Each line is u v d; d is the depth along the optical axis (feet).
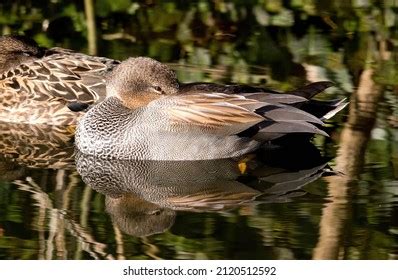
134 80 49.34
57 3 68.74
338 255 37.35
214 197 42.91
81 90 55.26
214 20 67.51
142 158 47.83
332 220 39.68
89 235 39.01
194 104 47.57
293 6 69.62
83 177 45.68
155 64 49.78
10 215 40.88
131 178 45.75
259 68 59.57
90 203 42.27
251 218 40.24
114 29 66.18
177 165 47.37
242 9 69.00
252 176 45.55
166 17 67.92
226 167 47.11
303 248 37.60
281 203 41.81
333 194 42.68
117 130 48.34
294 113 46.98
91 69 56.03
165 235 38.88
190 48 63.00
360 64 60.13
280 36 65.10
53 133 53.52
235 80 57.41
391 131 50.01
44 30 65.10
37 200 42.55
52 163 47.75
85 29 65.41
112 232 39.24
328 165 46.42
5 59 56.49
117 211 41.32
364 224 39.47
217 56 61.77
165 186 44.55
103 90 55.26
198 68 59.52
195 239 38.40
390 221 39.75
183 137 47.29
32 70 55.83
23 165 47.29
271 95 48.03
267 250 37.42
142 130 47.83
